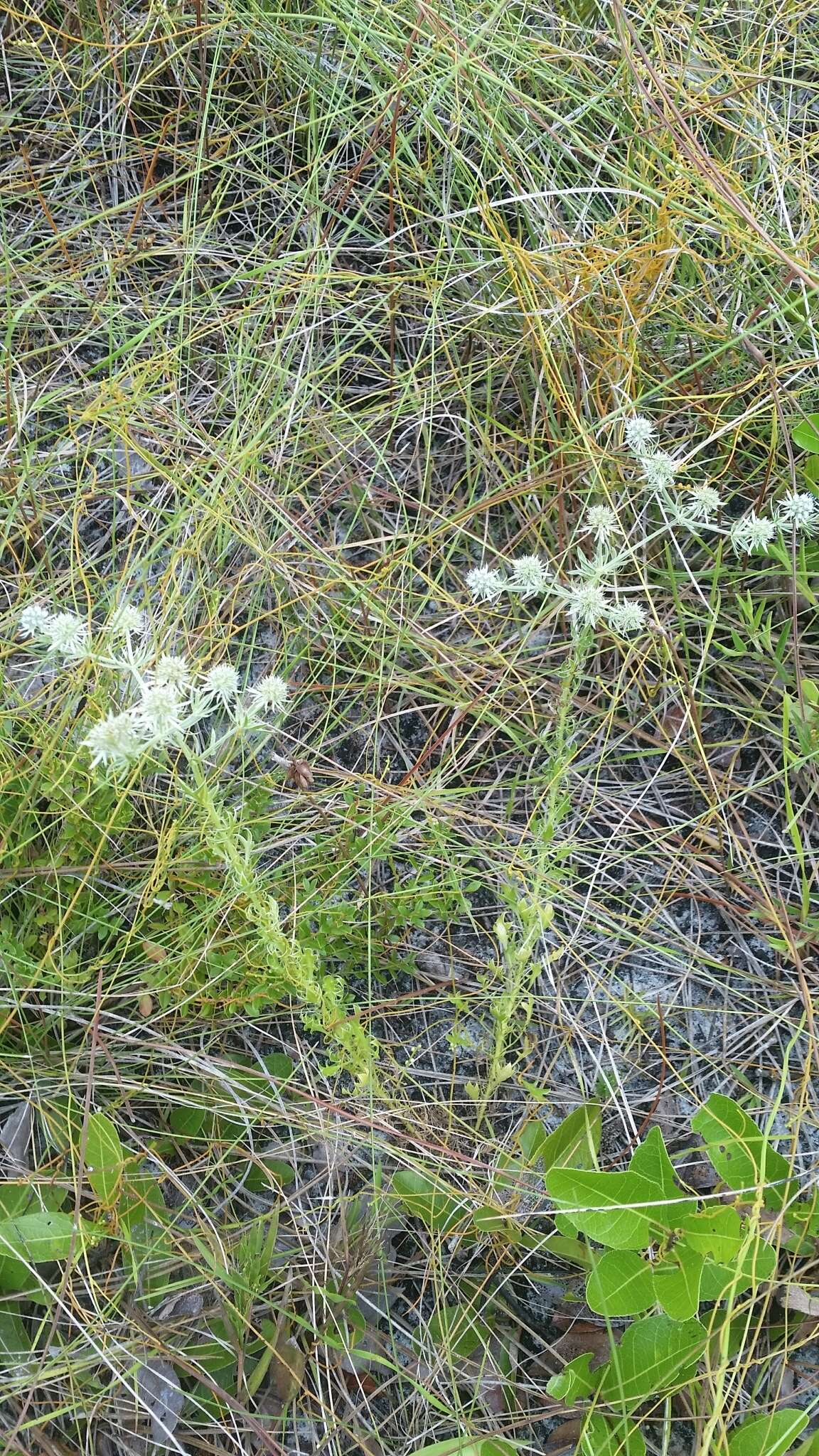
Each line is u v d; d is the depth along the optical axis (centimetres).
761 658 58
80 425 62
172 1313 46
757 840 57
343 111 66
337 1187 50
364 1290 48
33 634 55
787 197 68
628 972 54
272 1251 47
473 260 65
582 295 62
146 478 62
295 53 69
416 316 66
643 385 64
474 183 67
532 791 57
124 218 68
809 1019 50
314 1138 50
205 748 56
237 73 70
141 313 66
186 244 64
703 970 54
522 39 68
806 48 71
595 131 69
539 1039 53
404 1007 53
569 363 63
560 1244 47
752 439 62
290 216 69
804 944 54
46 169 68
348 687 59
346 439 64
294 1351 46
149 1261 47
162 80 70
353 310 66
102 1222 46
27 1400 45
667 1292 42
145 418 62
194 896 52
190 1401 45
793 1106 51
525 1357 47
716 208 64
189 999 49
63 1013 50
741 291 64
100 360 65
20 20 69
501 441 65
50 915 51
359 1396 46
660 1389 44
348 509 63
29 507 61
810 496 55
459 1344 47
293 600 58
